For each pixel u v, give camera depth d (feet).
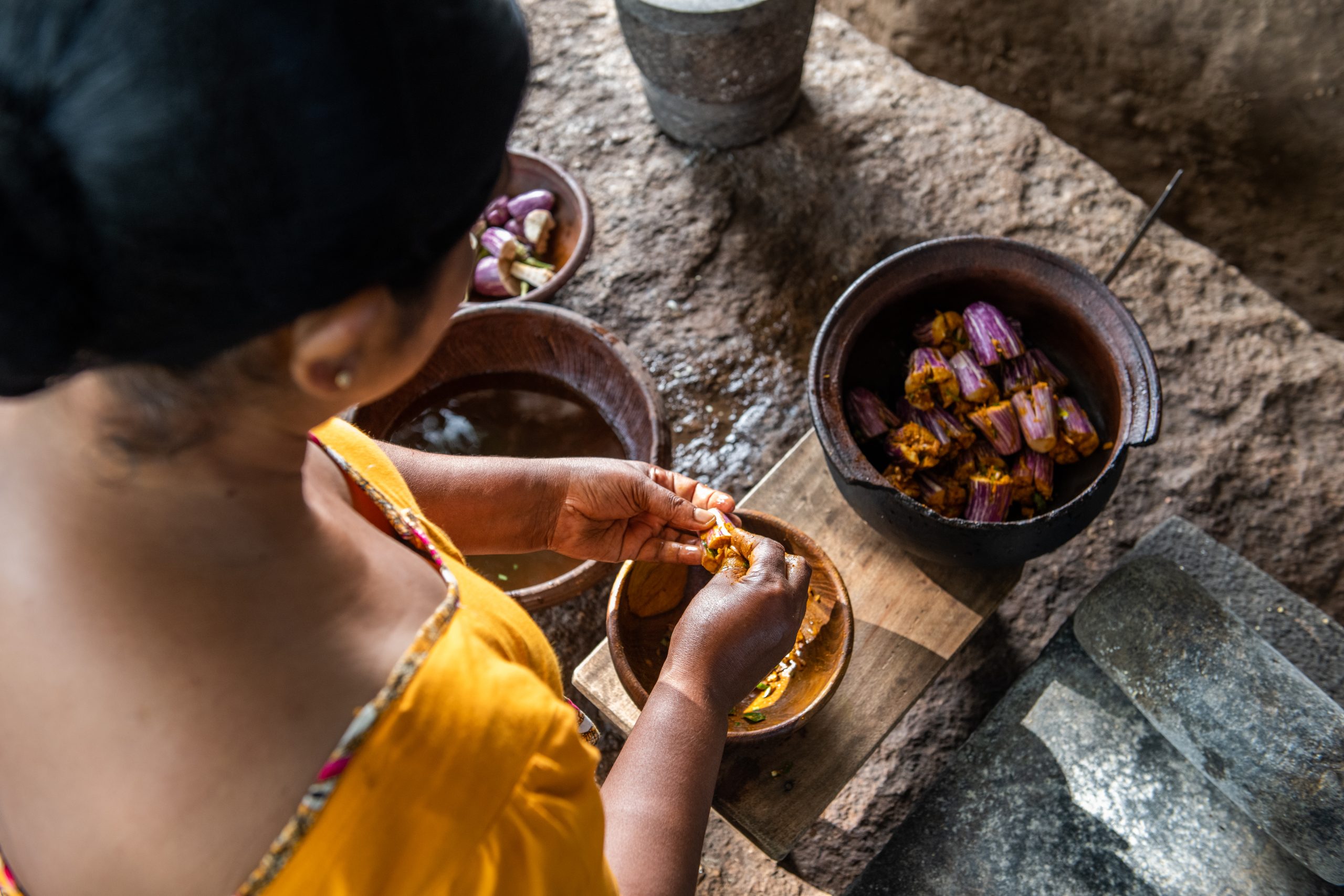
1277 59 9.98
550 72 8.48
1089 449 4.86
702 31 6.73
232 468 1.38
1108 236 7.43
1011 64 11.29
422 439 6.34
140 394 1.21
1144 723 4.87
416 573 1.69
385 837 1.37
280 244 1.05
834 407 4.24
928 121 8.01
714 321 7.27
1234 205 10.65
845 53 8.42
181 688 1.30
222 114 0.97
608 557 3.48
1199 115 10.53
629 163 7.98
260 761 1.32
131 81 0.94
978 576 4.71
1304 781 4.32
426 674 1.44
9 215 0.99
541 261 7.31
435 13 1.07
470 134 1.18
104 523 1.32
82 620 1.30
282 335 1.21
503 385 6.46
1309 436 6.66
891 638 4.59
